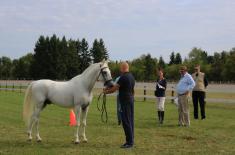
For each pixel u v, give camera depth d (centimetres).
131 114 882
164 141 976
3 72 11250
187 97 1255
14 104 2239
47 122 1380
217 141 977
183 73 1271
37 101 956
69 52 9819
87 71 931
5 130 1161
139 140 988
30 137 966
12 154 793
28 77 9712
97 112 1773
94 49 10688
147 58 9156
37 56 9481
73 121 1292
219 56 9344
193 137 1039
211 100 2052
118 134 1087
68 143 938
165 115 1655
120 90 877
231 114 1692
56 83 967
